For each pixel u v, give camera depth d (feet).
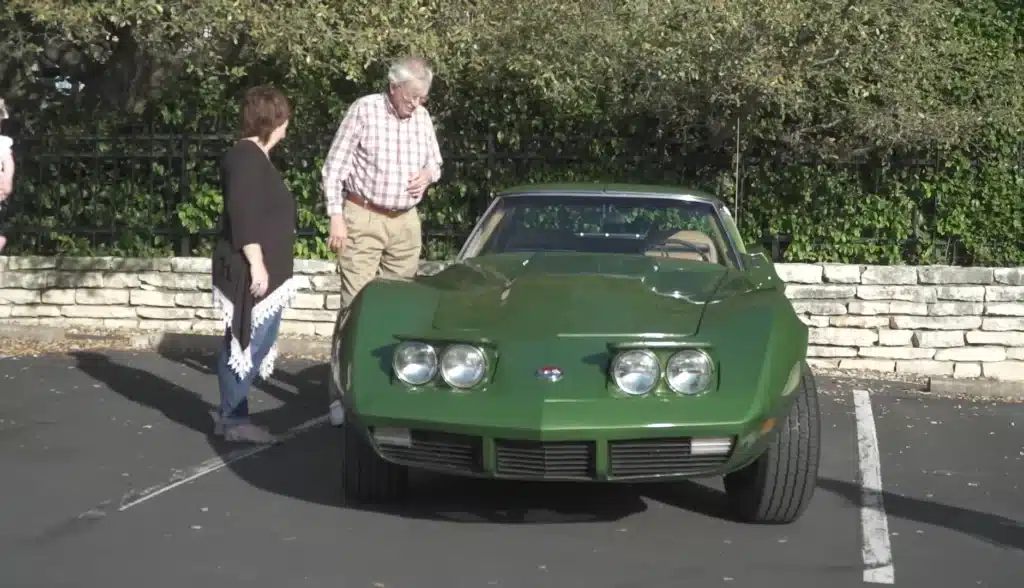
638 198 21.91
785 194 32.58
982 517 18.51
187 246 34.50
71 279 34.24
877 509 18.80
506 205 22.20
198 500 18.52
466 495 19.01
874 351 31.42
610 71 30.66
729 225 21.80
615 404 15.72
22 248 35.14
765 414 15.88
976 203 32.17
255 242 21.17
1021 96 32.12
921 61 30.91
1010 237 32.22
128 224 34.63
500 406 15.80
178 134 33.96
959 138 31.30
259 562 15.60
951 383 28.94
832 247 32.63
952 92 32.12
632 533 17.15
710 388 16.03
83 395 26.25
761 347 16.43
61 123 34.45
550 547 16.43
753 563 15.93
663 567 15.69
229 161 21.33
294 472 20.35
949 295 31.17
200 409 25.18
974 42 32.68
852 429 24.64
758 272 20.13
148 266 33.99
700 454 15.84
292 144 33.22
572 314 17.22
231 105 33.63
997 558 16.46
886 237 32.60
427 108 32.76
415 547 16.34
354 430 17.69
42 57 34.55
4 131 34.53
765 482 17.10
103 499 18.45
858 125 30.66
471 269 20.08
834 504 19.04
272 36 27.89
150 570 15.20
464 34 30.04
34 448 21.65
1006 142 32.09
